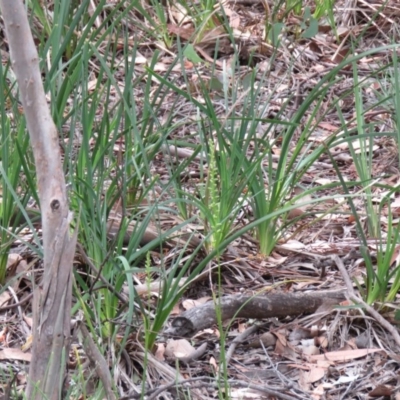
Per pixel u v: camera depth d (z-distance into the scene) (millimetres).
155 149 3840
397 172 4871
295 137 5199
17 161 3521
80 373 2523
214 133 4773
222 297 3389
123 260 3086
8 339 3309
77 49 3479
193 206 4211
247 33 6496
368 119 5449
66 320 2410
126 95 3678
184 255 3840
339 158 5055
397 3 7020
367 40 6715
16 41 2217
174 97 5523
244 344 3340
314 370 3186
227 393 2615
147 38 6258
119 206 4012
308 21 6715
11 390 2879
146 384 3049
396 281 3451
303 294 3494
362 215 4172
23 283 3643
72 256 2348
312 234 4211
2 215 3531
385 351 3287
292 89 5781
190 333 3297
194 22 6281
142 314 3230
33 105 2271
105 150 3535
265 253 3953
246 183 3725
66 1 3443
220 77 5828
